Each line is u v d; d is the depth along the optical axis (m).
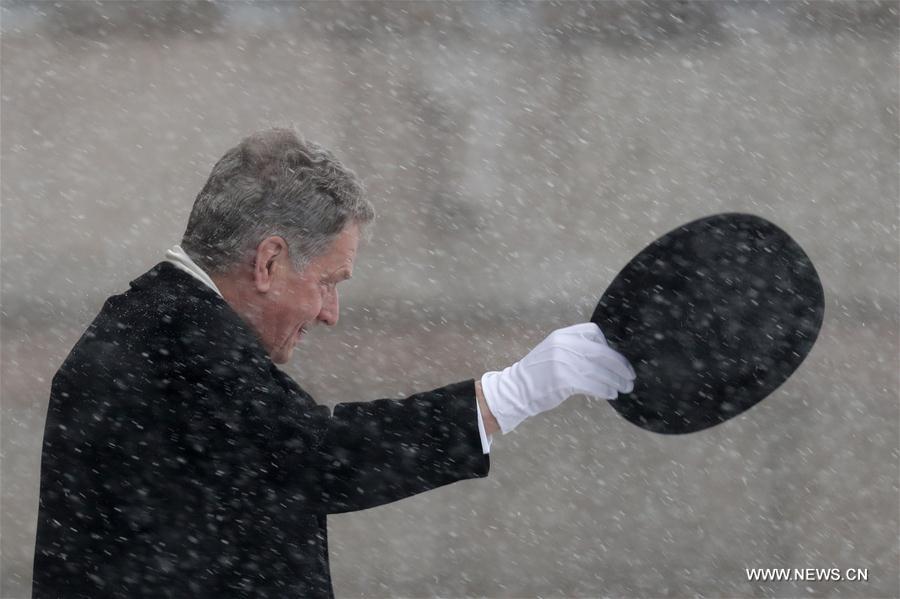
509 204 40.38
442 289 38.62
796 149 40.50
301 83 41.09
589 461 25.67
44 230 39.78
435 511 23.02
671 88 41.00
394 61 41.12
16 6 40.56
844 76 40.50
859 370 31.86
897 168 40.00
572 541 21.88
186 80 40.97
